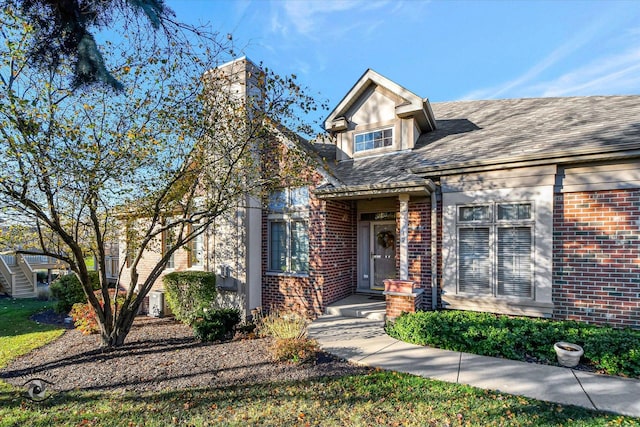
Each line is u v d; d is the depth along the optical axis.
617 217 5.94
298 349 5.77
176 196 7.34
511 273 6.81
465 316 6.57
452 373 4.98
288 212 9.84
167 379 5.22
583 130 6.99
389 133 10.10
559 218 6.43
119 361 6.15
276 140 8.66
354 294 10.62
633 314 5.78
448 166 7.32
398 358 5.61
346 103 10.43
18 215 5.88
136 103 5.91
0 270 16.45
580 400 4.12
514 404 4.05
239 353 6.29
